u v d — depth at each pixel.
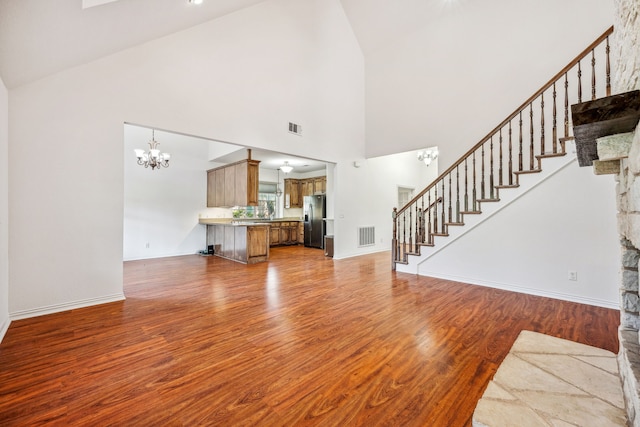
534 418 1.32
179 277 4.43
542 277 3.38
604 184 3.00
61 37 2.23
